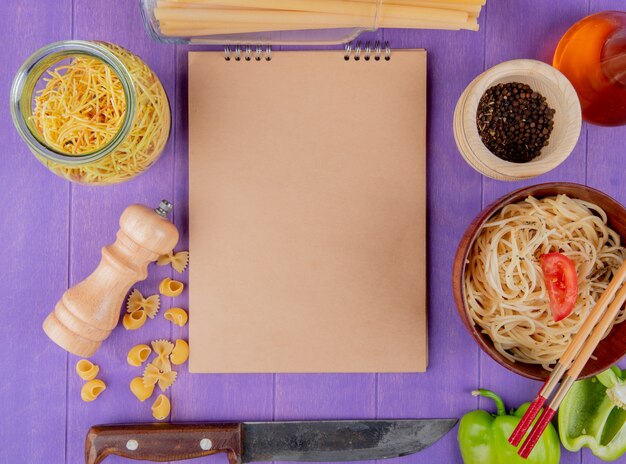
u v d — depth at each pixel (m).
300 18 0.79
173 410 0.91
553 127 0.83
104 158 0.75
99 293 0.82
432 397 0.91
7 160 0.91
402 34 0.90
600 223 0.80
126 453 0.87
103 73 0.77
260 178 0.89
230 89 0.88
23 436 0.91
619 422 0.88
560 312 0.75
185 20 0.79
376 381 0.91
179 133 0.90
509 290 0.80
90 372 0.89
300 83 0.88
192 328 0.89
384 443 0.90
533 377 0.76
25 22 0.90
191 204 0.89
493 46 0.90
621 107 0.82
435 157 0.90
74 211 0.91
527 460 0.86
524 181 0.91
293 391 0.91
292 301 0.89
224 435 0.88
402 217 0.88
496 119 0.83
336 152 0.88
